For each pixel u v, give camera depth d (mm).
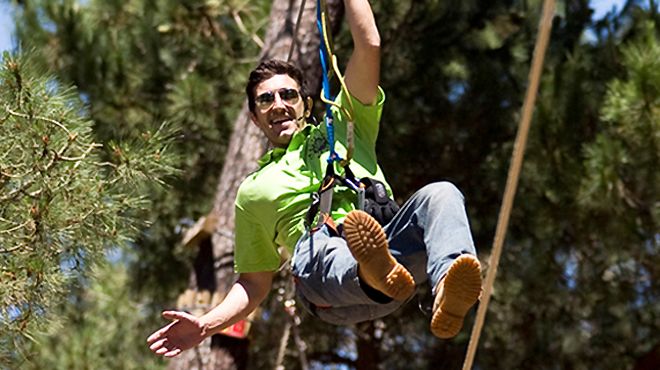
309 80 11078
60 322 9148
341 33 13648
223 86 14234
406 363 16484
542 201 13586
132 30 14438
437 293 5422
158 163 9070
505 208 4828
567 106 13211
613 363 15062
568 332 14859
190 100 13766
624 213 13023
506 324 15227
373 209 6078
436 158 14742
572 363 15141
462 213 5605
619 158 12406
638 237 13273
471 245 5508
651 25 12500
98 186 8742
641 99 12070
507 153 14500
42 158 8508
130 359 15539
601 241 13547
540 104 13359
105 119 13820
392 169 14586
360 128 6484
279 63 6766
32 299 8562
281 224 6484
